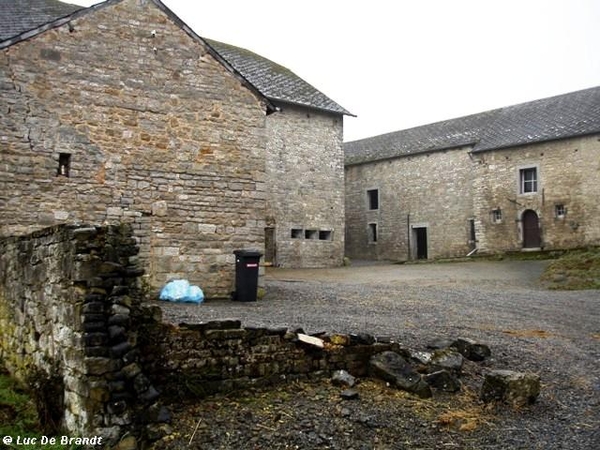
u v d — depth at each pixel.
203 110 13.12
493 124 30.28
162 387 5.99
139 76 12.44
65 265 5.75
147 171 12.40
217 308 11.26
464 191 29.53
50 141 11.45
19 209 11.11
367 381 6.95
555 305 13.70
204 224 12.98
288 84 26.38
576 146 25.59
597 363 8.38
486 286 17.80
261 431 5.61
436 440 5.68
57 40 11.61
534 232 27.06
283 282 18.39
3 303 8.34
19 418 6.04
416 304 13.27
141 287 5.99
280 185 24.97
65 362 5.73
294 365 6.76
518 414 6.38
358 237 34.66
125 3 12.36
